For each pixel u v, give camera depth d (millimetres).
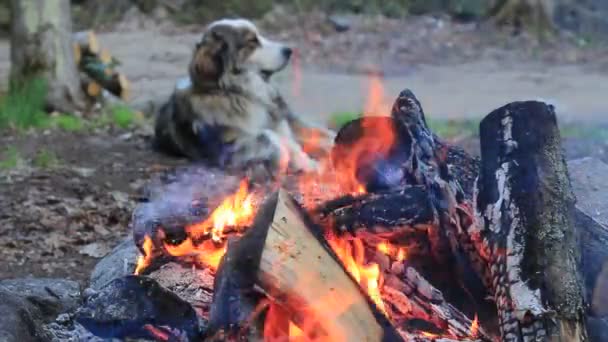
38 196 9500
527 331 3670
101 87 14297
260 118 11547
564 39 22578
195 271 4566
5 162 10727
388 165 4520
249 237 3736
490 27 23281
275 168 10688
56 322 4312
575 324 3674
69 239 8344
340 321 3682
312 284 3668
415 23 23859
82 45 14539
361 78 18641
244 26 11734
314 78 18438
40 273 7602
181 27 24734
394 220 4082
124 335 4051
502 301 3793
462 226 4164
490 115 4195
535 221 3828
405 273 4195
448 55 21125
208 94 11469
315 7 24875
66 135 12289
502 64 20297
